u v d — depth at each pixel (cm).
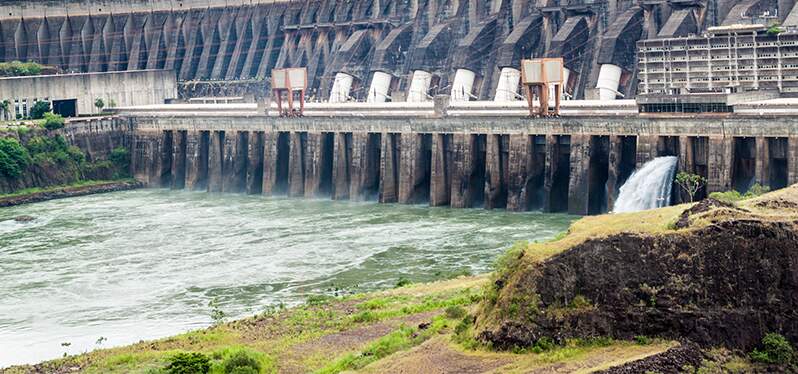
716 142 17762
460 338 10706
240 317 13938
